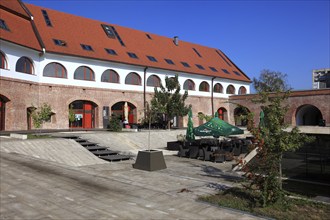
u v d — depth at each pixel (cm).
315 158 1118
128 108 3219
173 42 4219
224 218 612
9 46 2228
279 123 720
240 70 4584
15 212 610
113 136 2081
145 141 2169
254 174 719
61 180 858
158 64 3409
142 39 3766
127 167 1213
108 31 3425
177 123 3603
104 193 763
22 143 1366
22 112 2339
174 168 1286
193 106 3716
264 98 766
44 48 2519
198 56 4253
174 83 2817
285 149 695
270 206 682
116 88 3042
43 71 2569
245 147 1784
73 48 2791
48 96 2586
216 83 4028
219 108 4034
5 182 803
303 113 3847
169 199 734
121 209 651
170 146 1967
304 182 1036
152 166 1155
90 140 1858
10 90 2233
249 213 641
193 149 1634
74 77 2766
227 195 776
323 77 4312
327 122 3247
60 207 650
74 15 3288
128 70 3144
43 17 2939
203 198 739
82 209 643
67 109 2702
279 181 716
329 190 938
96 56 2877
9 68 2231
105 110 2950
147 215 620
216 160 1482
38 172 928
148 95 3303
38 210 626
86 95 2823
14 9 2548
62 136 1791
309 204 712
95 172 1005
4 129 2230
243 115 796
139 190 806
